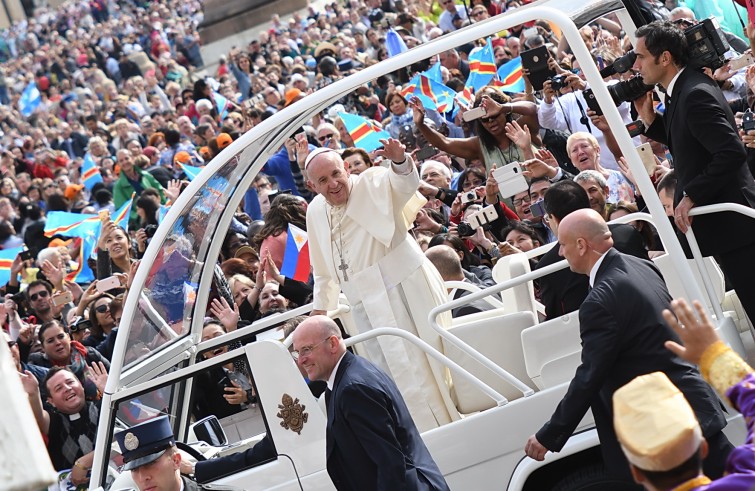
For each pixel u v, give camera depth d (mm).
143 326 14031
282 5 78750
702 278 12656
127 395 13289
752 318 12977
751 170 15391
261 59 61156
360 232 13875
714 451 10664
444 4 48281
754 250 12734
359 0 66812
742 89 20156
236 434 15523
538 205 18766
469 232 19422
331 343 11688
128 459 11344
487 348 13172
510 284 12117
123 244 25234
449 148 23172
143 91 67875
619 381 10859
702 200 12508
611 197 18500
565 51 29234
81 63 88875
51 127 72938
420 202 14133
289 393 12656
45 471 4039
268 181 28516
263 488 12609
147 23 92438
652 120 14109
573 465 12266
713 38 12781
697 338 7348
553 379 12422
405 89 28812
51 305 24781
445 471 12359
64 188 47688
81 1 110125
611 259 11102
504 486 12312
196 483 11727
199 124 46406
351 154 21094
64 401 18484
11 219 43906
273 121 13398
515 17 12117
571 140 18891
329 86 13000
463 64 36594
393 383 11750
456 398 13609
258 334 16172
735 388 7176
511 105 21625
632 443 6445
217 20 79688
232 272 21641
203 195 14445
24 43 108875
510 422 12281
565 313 13461
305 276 20172
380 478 11195
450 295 15805
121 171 37062
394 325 13633
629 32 14820
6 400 4043
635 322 10766
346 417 11406
